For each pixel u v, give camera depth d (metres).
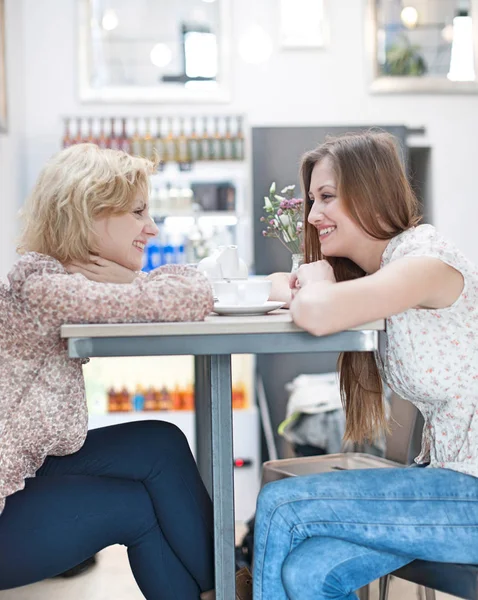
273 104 5.35
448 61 5.41
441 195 5.46
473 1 5.39
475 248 5.48
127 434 1.70
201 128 5.29
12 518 1.50
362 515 1.45
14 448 1.48
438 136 5.44
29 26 5.25
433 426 1.60
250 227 5.18
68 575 2.71
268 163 5.19
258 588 1.48
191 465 1.68
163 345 1.38
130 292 1.42
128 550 1.62
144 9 5.32
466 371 1.54
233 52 5.34
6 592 2.56
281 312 1.80
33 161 5.26
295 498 1.48
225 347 1.39
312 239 1.86
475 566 1.46
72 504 1.53
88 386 4.88
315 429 3.85
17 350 1.48
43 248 1.62
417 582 1.53
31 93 5.25
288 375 5.01
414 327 1.54
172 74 5.32
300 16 5.35
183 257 5.15
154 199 5.13
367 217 1.63
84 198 1.57
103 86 5.30
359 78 5.38
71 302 1.41
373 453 3.51
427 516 1.45
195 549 1.61
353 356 1.82
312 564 1.43
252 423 4.83
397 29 5.38
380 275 1.45
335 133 5.25
